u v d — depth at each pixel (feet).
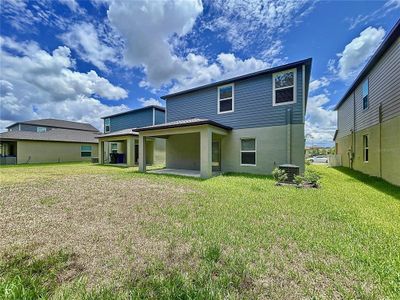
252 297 5.43
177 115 41.16
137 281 6.15
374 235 9.17
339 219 11.34
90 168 43.47
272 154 29.81
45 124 99.86
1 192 18.67
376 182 24.68
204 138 28.17
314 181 21.91
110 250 8.05
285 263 7.01
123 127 62.64
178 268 6.78
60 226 10.55
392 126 23.57
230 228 10.11
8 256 7.58
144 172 35.06
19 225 10.69
